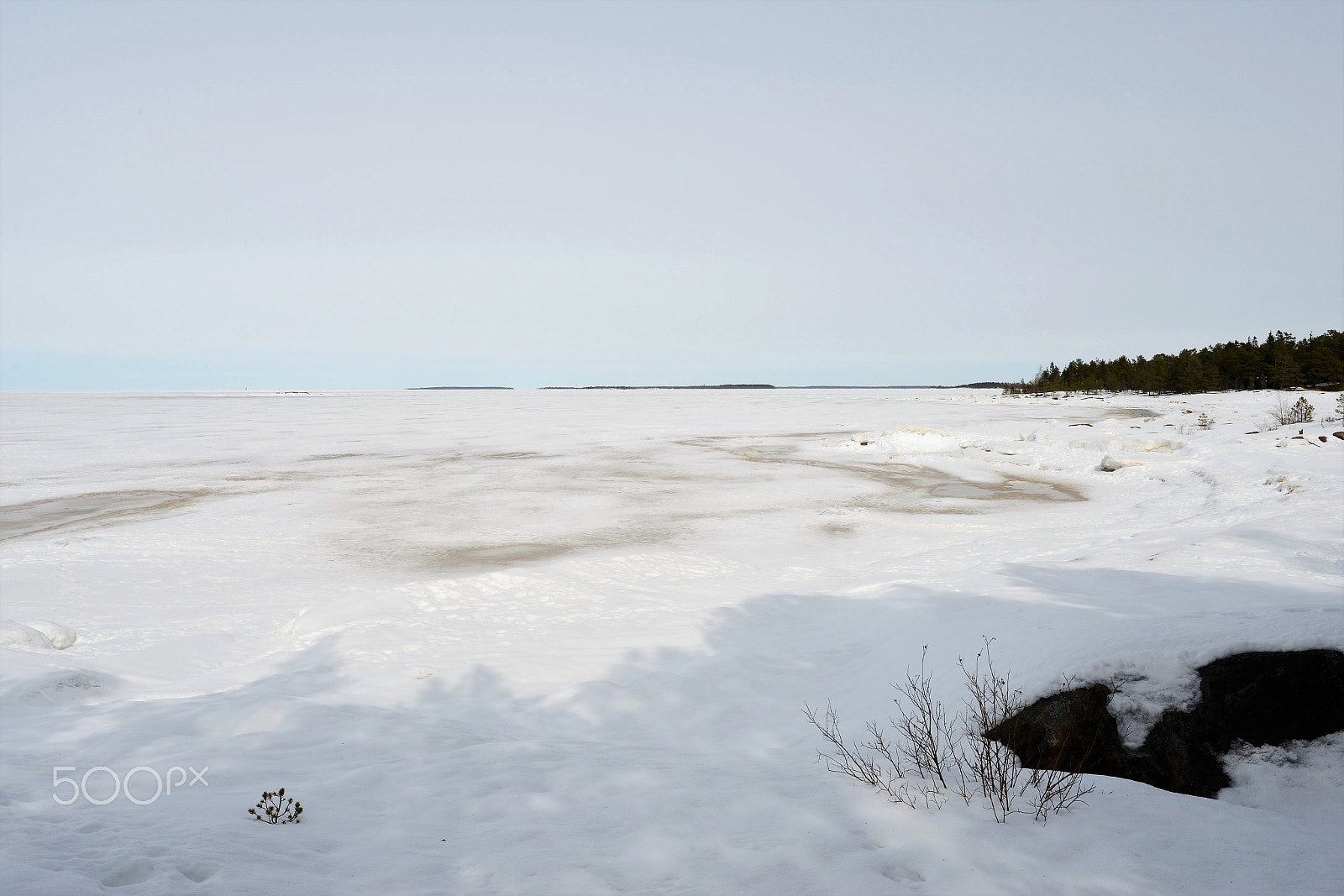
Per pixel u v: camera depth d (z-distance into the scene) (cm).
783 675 843
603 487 2609
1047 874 353
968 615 857
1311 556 1079
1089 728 523
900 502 2244
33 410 9681
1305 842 397
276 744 585
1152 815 428
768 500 2303
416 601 1185
